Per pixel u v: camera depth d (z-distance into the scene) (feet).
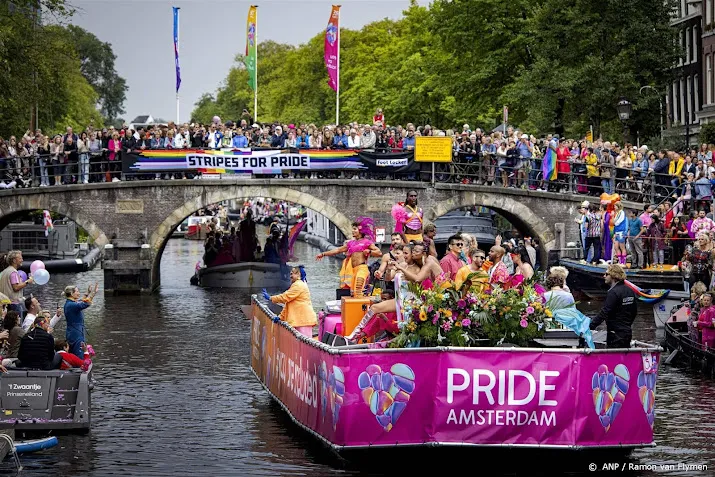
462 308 52.85
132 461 57.88
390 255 62.34
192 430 65.05
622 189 136.36
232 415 69.26
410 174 145.89
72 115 295.48
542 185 147.54
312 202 145.69
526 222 145.89
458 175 147.13
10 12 157.38
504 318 52.80
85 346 66.85
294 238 144.66
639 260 122.11
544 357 51.34
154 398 75.10
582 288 125.49
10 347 68.85
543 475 53.52
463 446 51.72
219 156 143.02
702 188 121.90
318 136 145.89
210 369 86.69
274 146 144.87
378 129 147.54
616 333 58.44
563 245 145.48
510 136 146.82
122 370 86.43
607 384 51.83
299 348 59.62
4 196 142.10
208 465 56.85
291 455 58.65
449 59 208.03
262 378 73.15
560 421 51.55
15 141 142.92
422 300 52.70
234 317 119.85
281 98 342.44
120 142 144.25
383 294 58.54
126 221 144.46
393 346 53.11
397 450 52.90
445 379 51.44
